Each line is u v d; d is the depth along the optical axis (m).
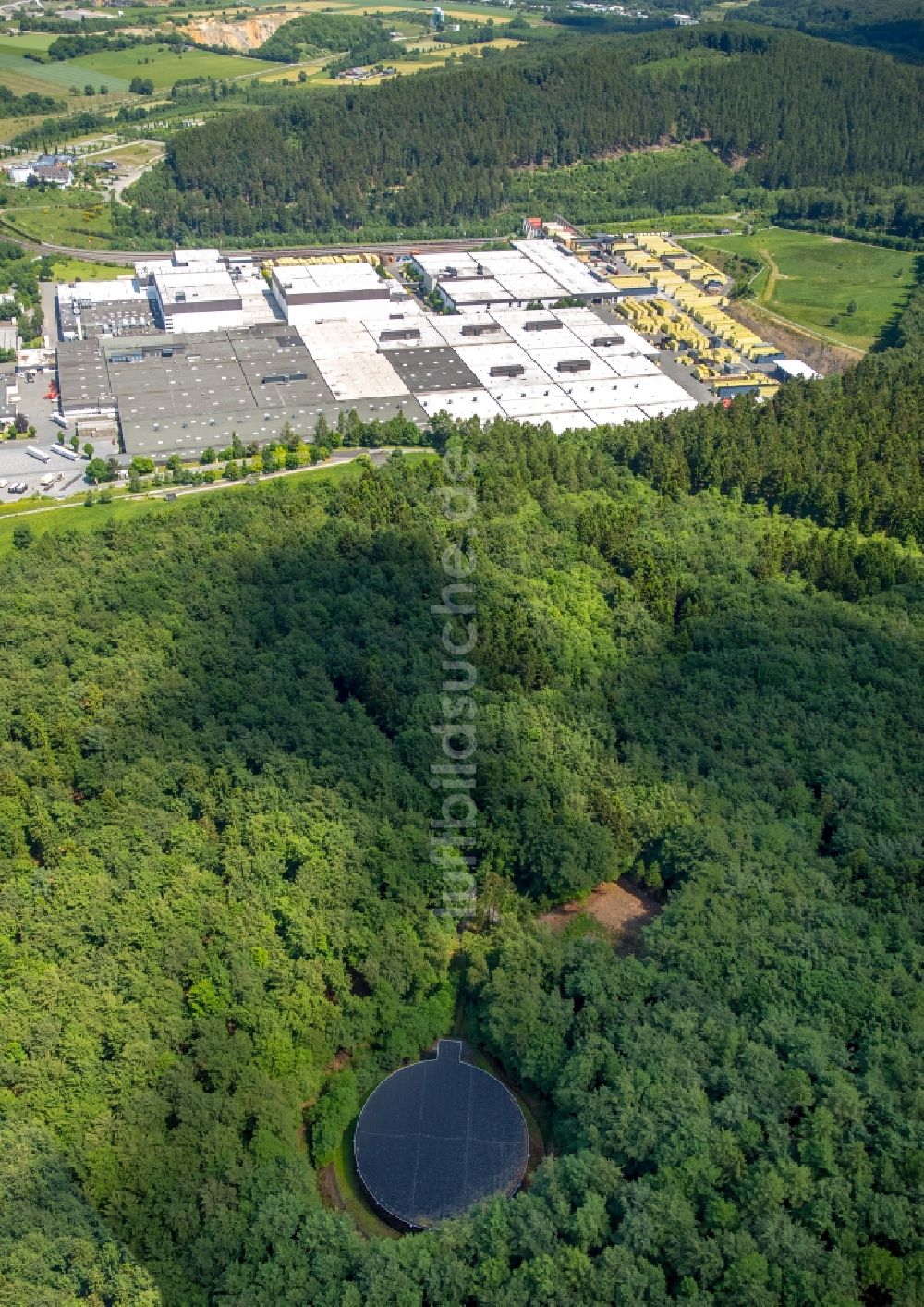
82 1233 161.25
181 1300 159.12
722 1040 183.62
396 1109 188.38
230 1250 163.00
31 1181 165.50
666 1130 169.75
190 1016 193.62
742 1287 151.75
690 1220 160.00
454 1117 187.12
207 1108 176.38
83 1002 190.00
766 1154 168.00
